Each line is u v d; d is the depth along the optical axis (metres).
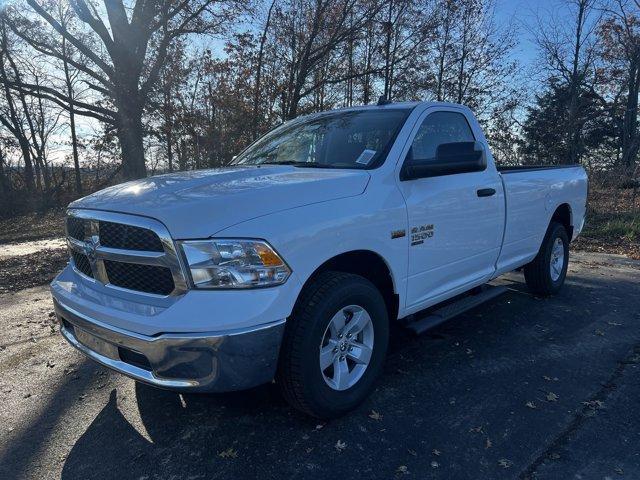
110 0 19.67
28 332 4.86
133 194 2.91
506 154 23.45
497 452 2.77
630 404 3.27
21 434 3.06
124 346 2.65
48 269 7.98
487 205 4.20
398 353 4.12
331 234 2.85
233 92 14.87
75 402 3.44
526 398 3.36
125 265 2.78
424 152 3.84
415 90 20.14
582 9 22.91
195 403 3.36
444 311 4.01
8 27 22.97
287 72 15.49
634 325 4.75
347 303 2.98
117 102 20.94
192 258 2.50
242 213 2.60
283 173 3.29
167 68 19.09
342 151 3.75
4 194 26.12
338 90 18.55
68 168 31.17
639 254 8.52
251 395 3.45
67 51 25.23
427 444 2.85
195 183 3.03
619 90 28.62
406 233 3.38
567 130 24.81
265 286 2.56
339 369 3.06
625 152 22.92
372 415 3.15
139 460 2.77
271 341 2.59
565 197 5.63
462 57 21.62
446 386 3.54
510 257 4.77
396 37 18.14
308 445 2.86
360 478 2.58
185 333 2.46
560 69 24.52
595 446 2.81
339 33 16.12
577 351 4.13
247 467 2.68
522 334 4.53
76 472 2.69
